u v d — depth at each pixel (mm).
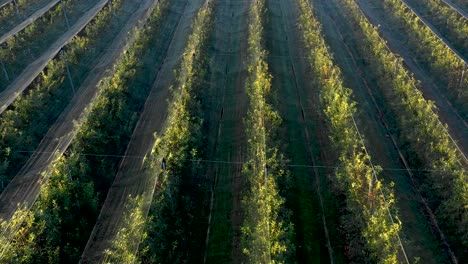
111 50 34219
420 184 22984
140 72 30078
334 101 24469
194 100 25781
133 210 18656
